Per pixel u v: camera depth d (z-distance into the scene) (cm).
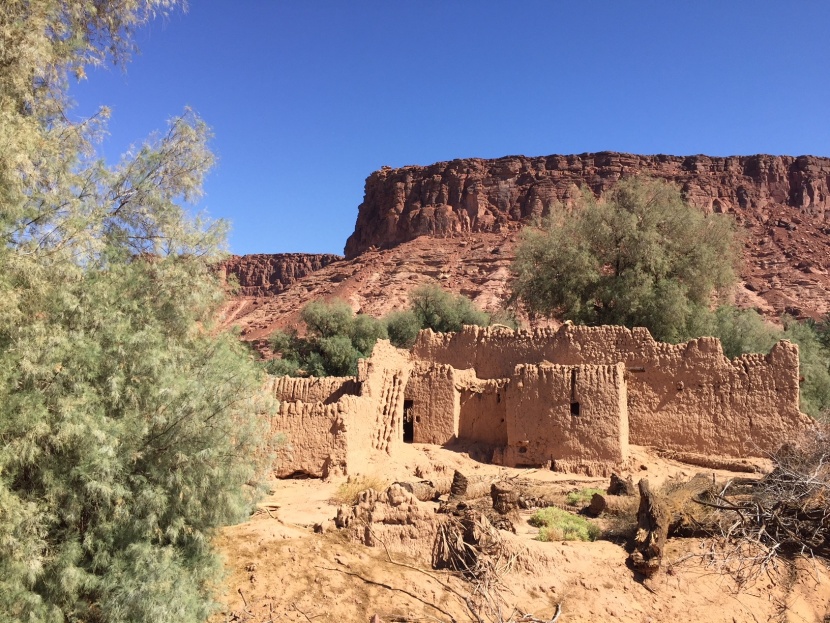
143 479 1162
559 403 2430
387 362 2600
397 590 1240
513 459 2455
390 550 1374
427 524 1395
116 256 1331
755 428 2512
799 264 10800
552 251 4353
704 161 13212
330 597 1206
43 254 1138
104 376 1202
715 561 1375
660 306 3816
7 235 1125
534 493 2011
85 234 1172
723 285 4362
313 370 5669
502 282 10369
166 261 1359
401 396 2558
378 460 2209
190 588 1121
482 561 1308
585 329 2795
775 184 13112
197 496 1218
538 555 1415
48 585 1067
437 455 2414
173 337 1347
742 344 3831
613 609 1330
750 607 1400
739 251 4609
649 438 2620
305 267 17362
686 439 2578
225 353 1383
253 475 1350
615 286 4044
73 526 1123
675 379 2639
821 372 3528
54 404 1108
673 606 1374
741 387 2558
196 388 1226
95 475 1096
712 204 12644
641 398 2659
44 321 1149
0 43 1167
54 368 1133
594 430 2369
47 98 1320
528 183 13038
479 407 2705
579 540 1585
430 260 11800
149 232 1408
